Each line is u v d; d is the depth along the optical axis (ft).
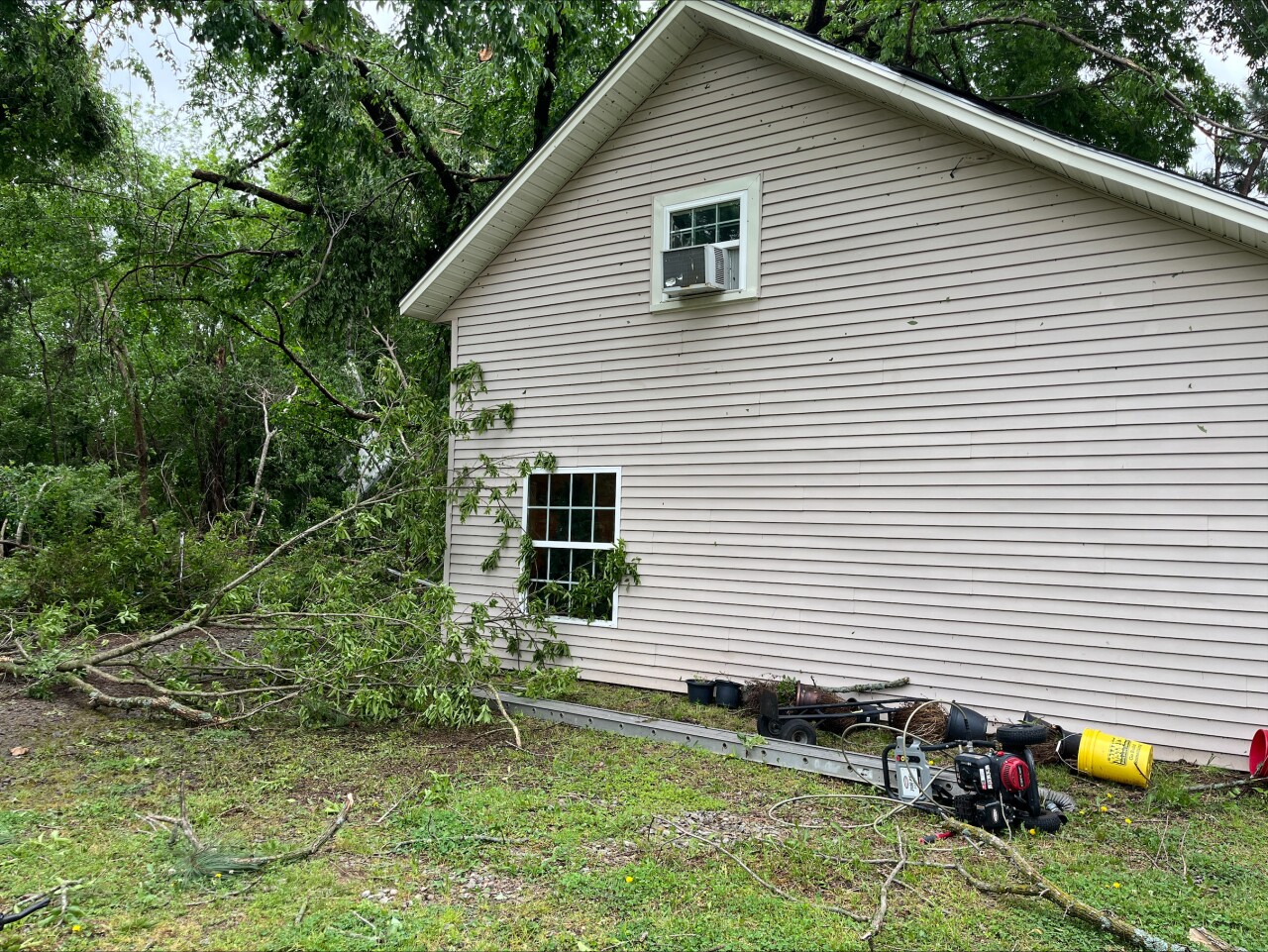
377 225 46.19
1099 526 21.62
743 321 27.78
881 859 14.71
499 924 12.12
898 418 24.68
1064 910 12.81
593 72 52.47
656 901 12.97
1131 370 21.42
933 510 23.94
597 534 30.60
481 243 33.09
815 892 13.47
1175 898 13.44
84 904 12.62
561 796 17.94
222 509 73.72
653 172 30.14
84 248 65.10
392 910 12.50
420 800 17.52
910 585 24.17
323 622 25.48
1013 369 22.98
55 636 27.22
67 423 84.69
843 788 18.84
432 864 14.34
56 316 81.66
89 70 45.78
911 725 22.53
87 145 49.11
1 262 73.41
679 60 29.60
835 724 23.76
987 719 22.71
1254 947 11.93
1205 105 54.80
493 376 33.91
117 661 28.66
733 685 26.48
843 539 25.39
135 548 34.60
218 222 59.98
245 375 72.08
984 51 57.88
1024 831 16.15
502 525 32.94
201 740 21.83
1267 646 19.51
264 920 12.17
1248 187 58.18
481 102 51.03
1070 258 22.33
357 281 46.21
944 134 24.27
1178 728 20.39
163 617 35.83
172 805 17.04
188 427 78.23
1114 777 19.34
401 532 32.99
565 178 32.12
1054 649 22.00
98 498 46.14
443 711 22.43
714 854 14.87
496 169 51.70
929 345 24.29
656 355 29.63
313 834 15.60
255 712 22.93
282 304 50.24
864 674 24.72
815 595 25.76
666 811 17.08
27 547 40.19
